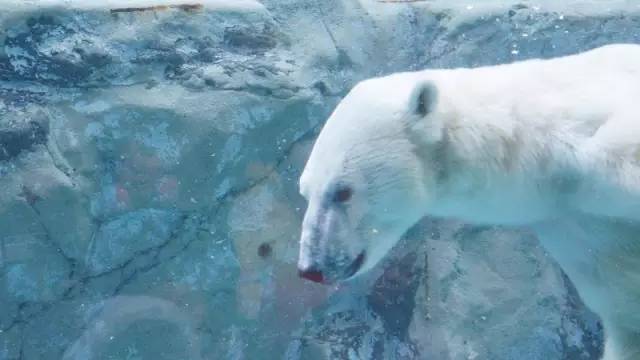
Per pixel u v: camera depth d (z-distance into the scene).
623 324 3.37
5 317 4.72
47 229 4.78
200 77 5.06
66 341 4.79
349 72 5.36
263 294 5.00
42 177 4.76
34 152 4.78
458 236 5.11
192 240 4.98
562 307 4.98
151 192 4.94
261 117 5.07
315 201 3.01
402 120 2.97
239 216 5.02
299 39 5.35
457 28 5.52
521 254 5.07
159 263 4.94
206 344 4.93
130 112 4.93
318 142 3.08
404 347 4.94
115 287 4.88
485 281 5.02
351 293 5.03
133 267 4.91
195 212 4.99
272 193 5.06
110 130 4.91
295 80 5.18
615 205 2.90
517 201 3.12
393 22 5.56
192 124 4.96
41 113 4.82
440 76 3.19
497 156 3.02
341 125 3.01
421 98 2.95
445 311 4.98
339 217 2.97
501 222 3.28
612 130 2.87
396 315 5.00
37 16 4.91
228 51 5.20
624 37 5.43
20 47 4.85
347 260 2.99
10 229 4.71
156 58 5.06
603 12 5.51
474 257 5.07
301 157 5.11
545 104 3.04
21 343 4.74
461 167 3.04
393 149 2.96
